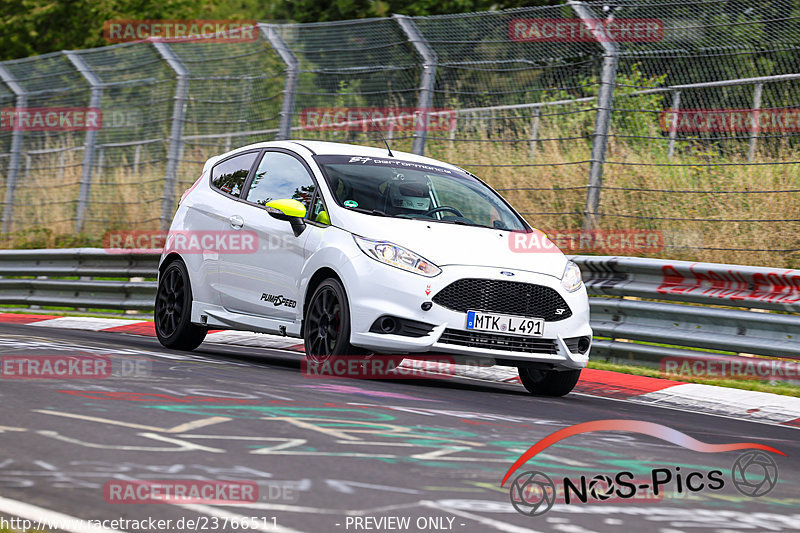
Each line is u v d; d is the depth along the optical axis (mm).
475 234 26391
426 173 29344
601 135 37719
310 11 80188
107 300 49062
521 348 25094
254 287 28625
